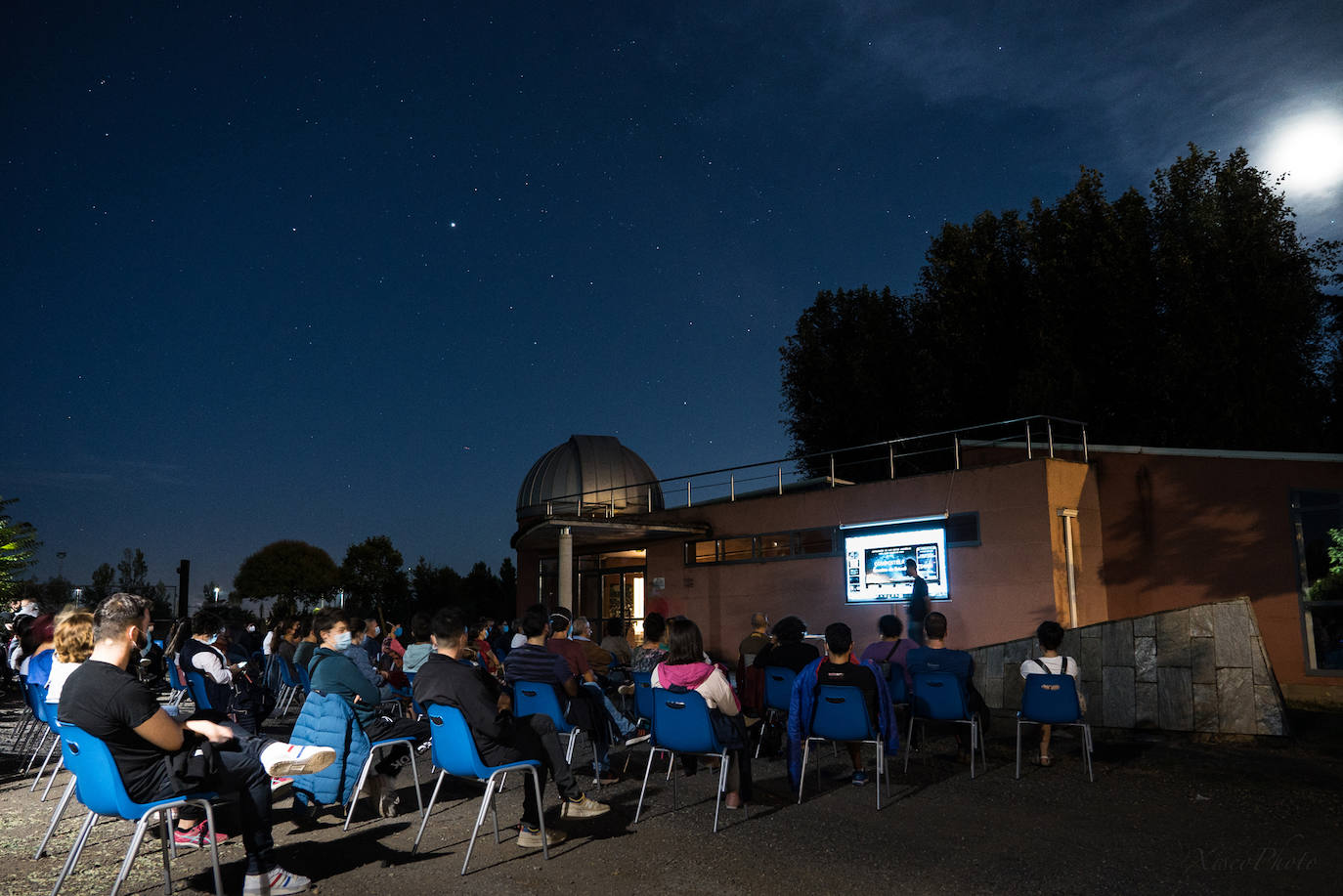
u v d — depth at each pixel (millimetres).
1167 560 12969
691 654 6172
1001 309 23031
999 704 10570
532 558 25094
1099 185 21656
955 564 14008
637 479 26266
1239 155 20250
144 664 12914
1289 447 18875
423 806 6895
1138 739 9078
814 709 6645
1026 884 4688
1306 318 19750
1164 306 20438
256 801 4660
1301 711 10703
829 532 16156
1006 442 14719
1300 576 11844
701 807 6574
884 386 25391
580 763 8602
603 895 4648
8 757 9906
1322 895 4508
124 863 4234
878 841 5543
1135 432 20312
